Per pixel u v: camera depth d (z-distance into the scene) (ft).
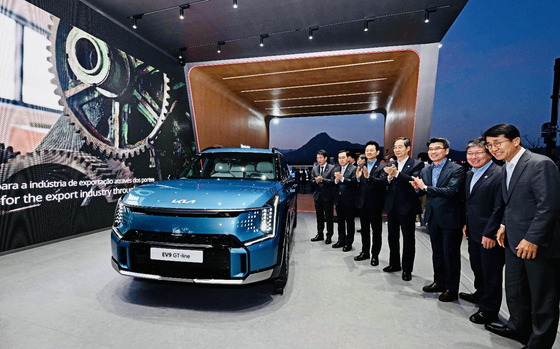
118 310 6.35
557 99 21.66
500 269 5.94
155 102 22.13
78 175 14.65
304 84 33.37
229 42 22.58
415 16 18.88
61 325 5.68
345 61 26.30
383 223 19.06
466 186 6.73
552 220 4.47
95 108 16.02
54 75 13.53
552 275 4.63
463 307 6.82
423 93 24.44
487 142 5.30
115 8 17.10
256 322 5.92
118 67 18.20
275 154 10.47
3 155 11.27
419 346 5.18
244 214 6.11
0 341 5.08
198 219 5.98
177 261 5.88
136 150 19.54
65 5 14.39
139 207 6.26
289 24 19.80
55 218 13.35
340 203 12.14
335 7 17.75
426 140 25.49
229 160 10.16
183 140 26.04
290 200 9.52
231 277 5.88
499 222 5.74
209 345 5.08
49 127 13.19
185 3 17.04
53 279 8.17
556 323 4.67
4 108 11.34
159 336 5.35
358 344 5.19
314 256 10.93
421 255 11.35
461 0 17.01
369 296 7.34
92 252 11.15
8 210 11.40
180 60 25.76
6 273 8.68
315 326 5.81
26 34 12.29
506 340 5.42
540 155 4.85
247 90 35.73
